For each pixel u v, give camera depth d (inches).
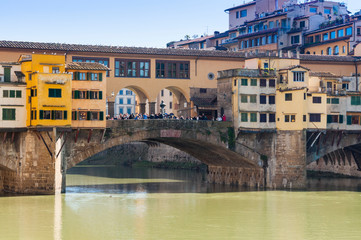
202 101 3917.3
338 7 5477.4
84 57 3629.4
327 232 2513.5
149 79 3794.3
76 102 3245.6
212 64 3986.2
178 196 3385.8
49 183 3179.1
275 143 3713.1
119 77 3710.6
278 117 3718.0
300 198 3339.1
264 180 3769.7
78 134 3292.3
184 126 3560.5
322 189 3722.9
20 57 3272.6
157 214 2817.4
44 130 3112.7
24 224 2546.8
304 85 3752.5
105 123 3304.6
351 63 4333.2
